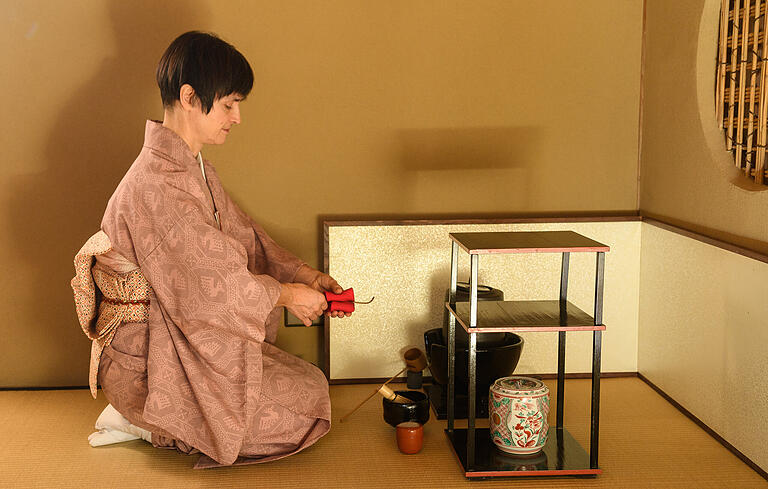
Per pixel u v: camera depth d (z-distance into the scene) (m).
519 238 2.46
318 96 3.18
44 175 3.13
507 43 3.21
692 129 2.86
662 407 2.98
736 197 2.57
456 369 2.81
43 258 3.18
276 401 2.52
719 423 2.64
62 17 3.05
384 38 3.17
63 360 3.24
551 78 3.24
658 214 3.17
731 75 2.69
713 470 2.44
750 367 2.44
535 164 3.29
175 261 2.33
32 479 2.39
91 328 2.59
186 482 2.38
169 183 2.37
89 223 3.17
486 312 2.51
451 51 3.19
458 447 2.56
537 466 2.42
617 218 3.26
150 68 3.10
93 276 2.52
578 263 3.27
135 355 2.48
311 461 2.52
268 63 3.15
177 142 2.42
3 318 3.20
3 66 3.05
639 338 3.30
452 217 3.29
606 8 3.22
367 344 3.25
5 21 3.04
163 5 3.08
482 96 3.23
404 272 3.23
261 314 2.37
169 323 2.40
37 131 3.10
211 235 2.32
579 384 3.24
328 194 3.24
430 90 3.21
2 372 3.23
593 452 2.40
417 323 3.25
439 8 3.17
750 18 2.60
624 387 3.21
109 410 2.69
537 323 2.38
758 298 2.39
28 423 2.84
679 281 2.92
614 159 3.30
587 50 3.24
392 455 2.57
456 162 3.26
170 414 2.40
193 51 2.38
